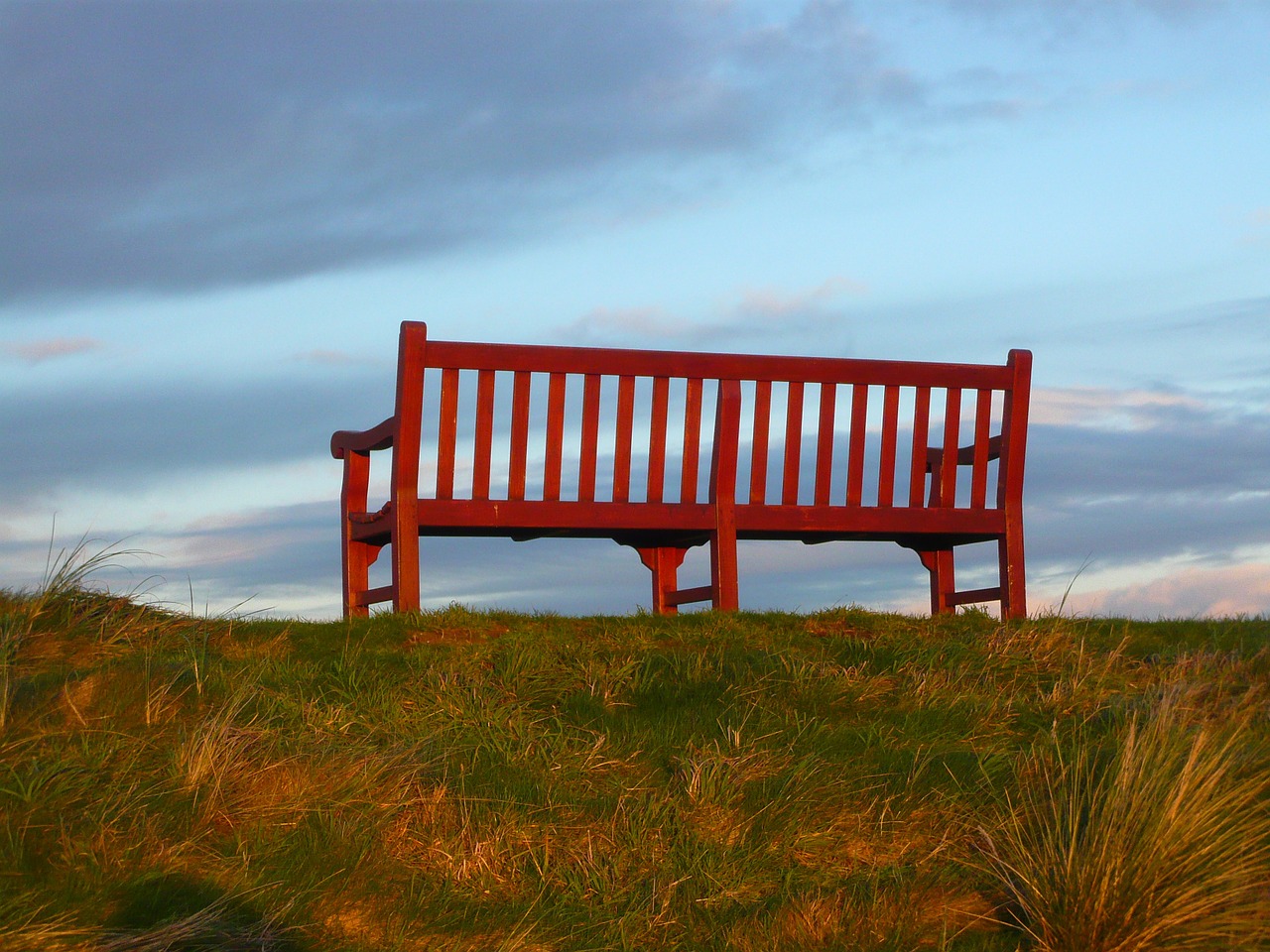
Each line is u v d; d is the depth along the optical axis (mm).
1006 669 5977
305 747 4246
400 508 6738
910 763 4633
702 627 6445
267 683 5000
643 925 3607
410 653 5641
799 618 6844
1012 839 3887
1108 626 7055
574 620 6668
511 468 7012
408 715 4797
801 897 3742
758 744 4785
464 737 4672
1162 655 6234
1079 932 3412
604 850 3961
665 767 4586
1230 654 6246
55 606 5477
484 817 4055
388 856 3713
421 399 6797
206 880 3256
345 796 3943
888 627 6695
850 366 7547
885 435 7652
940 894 3768
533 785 4301
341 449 7965
